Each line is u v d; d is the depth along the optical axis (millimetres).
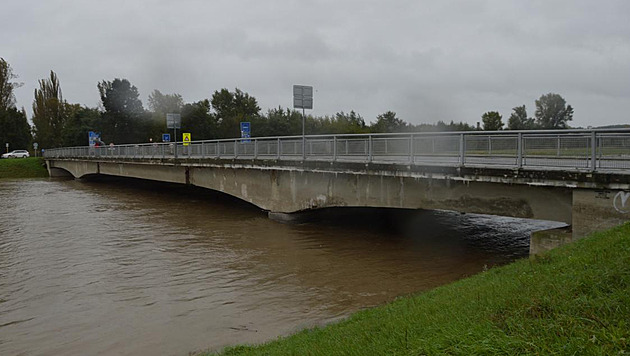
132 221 25484
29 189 46969
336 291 12828
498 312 5508
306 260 16203
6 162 70625
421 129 69812
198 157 30297
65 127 88750
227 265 15742
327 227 22266
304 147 21531
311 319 10766
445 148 15469
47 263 16359
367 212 25422
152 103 87562
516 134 13352
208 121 75562
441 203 16047
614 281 5609
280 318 10945
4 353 9391
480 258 15922
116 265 15977
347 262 15820
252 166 25016
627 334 4164
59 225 24375
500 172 13594
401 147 16922
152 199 36656
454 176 14914
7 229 23250
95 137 71500
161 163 34781
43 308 11953
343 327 7988
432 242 18750
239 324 10648
